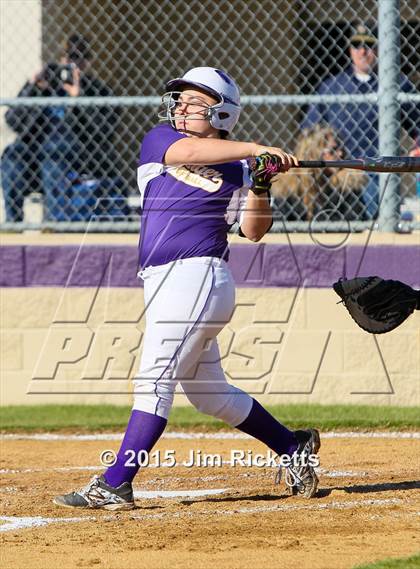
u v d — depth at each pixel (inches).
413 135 1087.6
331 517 622.2
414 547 550.6
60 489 723.4
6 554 547.5
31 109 1125.1
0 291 1074.1
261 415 679.1
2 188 1137.4
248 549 549.0
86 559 534.0
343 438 930.7
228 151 616.4
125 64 1264.8
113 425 978.1
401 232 1075.3
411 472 773.9
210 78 638.5
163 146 629.9
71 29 1250.0
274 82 1244.5
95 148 1133.7
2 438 946.1
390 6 1050.1
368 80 1093.8
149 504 671.8
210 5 1250.0
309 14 1143.6
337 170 1071.6
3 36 1243.2
